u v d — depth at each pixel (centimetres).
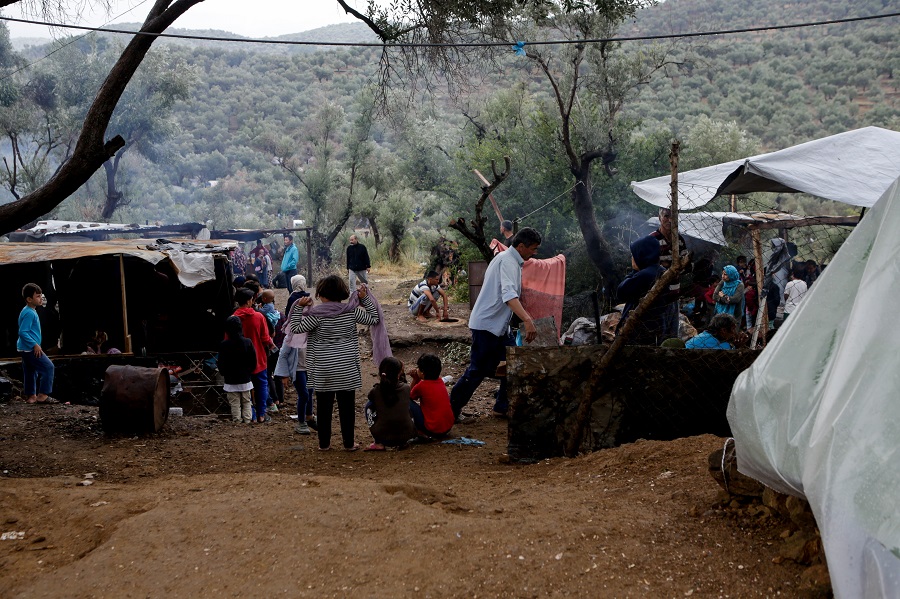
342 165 3669
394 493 434
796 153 742
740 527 347
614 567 313
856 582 224
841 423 251
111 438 775
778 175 716
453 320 1555
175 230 2667
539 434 604
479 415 890
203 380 1214
